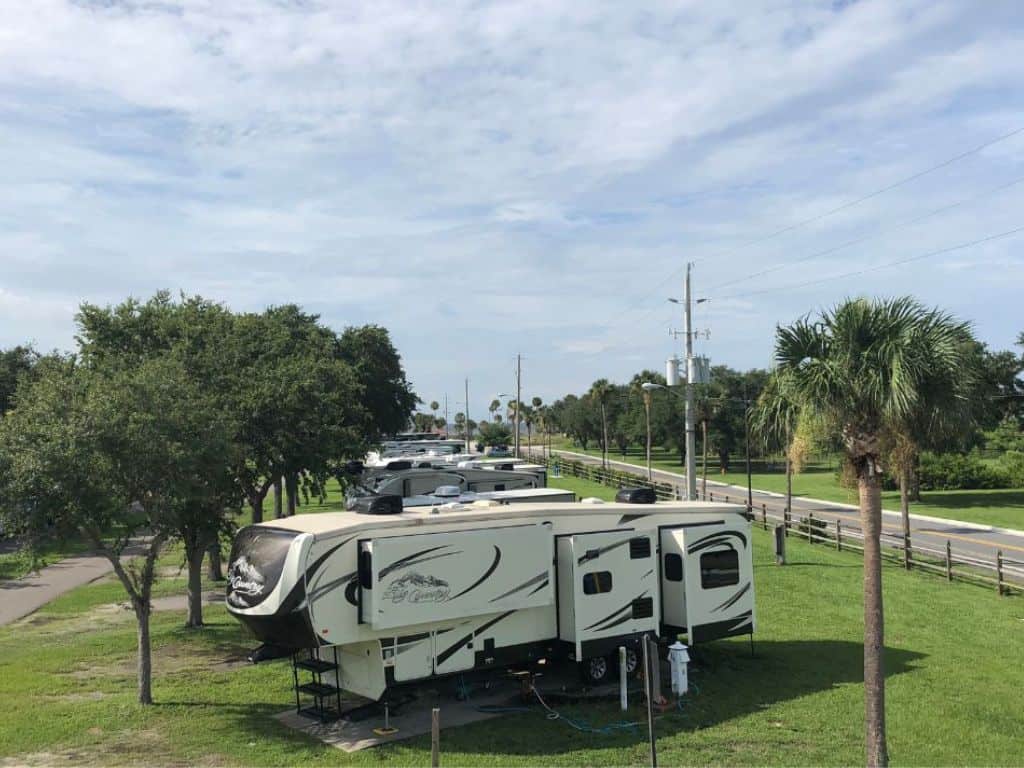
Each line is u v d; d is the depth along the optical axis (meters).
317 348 27.52
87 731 11.34
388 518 12.19
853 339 9.02
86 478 11.62
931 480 59.69
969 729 11.45
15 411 12.52
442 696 13.20
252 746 10.81
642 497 15.33
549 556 13.14
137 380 12.55
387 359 66.06
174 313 22.11
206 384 19.30
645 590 14.05
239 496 18.73
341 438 21.53
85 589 23.50
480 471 24.27
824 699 12.73
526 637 13.04
